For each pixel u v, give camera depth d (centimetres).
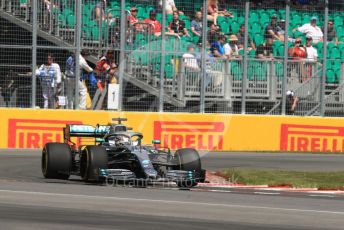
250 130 6844
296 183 4559
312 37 7238
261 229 2645
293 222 2803
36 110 6450
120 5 6712
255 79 6969
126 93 6688
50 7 6588
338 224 2789
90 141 5641
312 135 6988
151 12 6838
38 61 6544
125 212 2930
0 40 6506
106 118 6538
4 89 6450
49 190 3588
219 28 7000
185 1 6912
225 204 3256
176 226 2652
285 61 7025
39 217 2762
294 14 7212
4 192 3450
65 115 6488
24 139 6438
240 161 5884
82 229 2550
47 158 4278
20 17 6531
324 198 3828
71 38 6600
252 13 7119
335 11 7281
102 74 6619
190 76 6806
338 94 7150
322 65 7088
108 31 6662
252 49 7088
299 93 7062
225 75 6894
